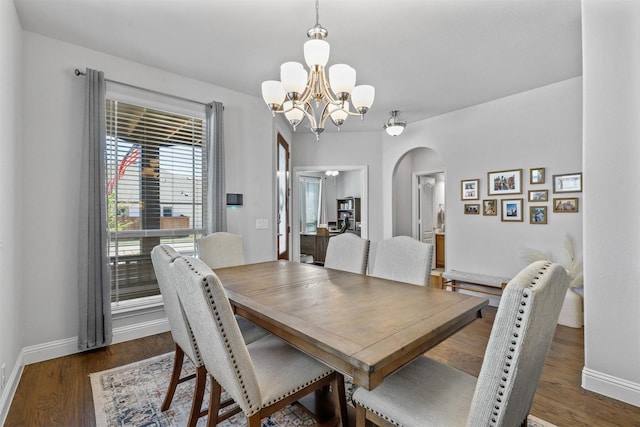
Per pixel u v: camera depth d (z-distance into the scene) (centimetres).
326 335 119
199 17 223
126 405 188
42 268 246
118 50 270
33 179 242
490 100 387
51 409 184
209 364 134
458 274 399
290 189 528
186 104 323
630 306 189
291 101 192
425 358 150
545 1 204
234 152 361
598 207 199
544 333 94
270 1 205
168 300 167
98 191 258
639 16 183
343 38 248
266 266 269
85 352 260
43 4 209
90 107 255
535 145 353
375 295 175
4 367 188
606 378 197
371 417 124
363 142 526
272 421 176
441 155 441
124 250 290
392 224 509
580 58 282
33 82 242
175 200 320
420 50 267
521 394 95
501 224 382
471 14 219
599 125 198
